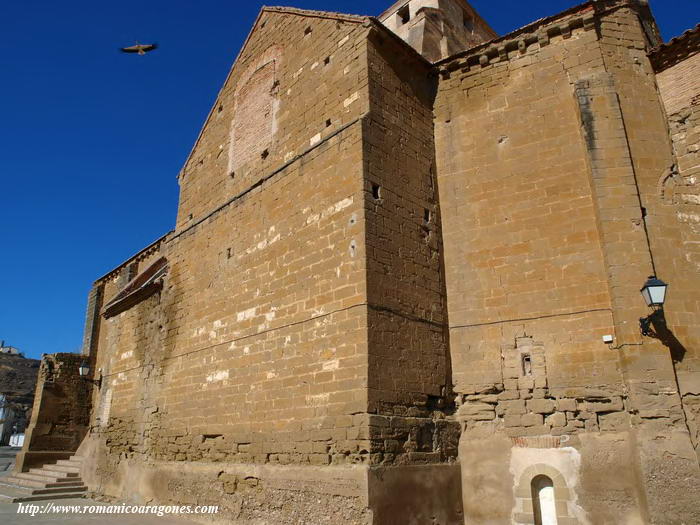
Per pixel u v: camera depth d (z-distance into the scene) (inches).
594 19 452.8
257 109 584.7
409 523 352.2
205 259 589.0
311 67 515.2
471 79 496.4
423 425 388.5
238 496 436.1
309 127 492.4
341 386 375.6
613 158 408.2
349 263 398.9
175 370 582.9
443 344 429.7
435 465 385.7
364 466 341.7
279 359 439.2
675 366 360.8
